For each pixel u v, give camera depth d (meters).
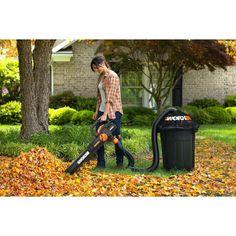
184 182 7.67
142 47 16.12
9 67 18.19
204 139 12.50
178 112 8.18
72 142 9.95
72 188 7.48
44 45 11.12
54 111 16.62
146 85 19.05
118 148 8.44
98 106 8.52
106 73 8.20
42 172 7.96
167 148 8.22
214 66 17.89
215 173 8.27
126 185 7.52
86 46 18.91
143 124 16.06
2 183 7.67
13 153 9.24
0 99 18.14
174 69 17.16
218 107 17.05
